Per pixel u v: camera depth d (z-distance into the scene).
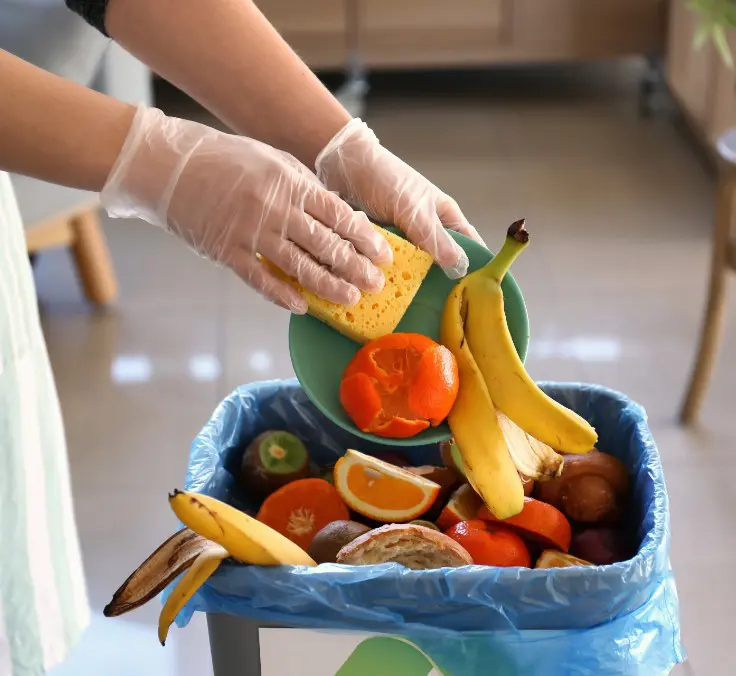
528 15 3.34
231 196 0.84
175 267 2.61
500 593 0.78
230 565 0.81
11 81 0.84
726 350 2.20
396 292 0.87
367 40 3.36
